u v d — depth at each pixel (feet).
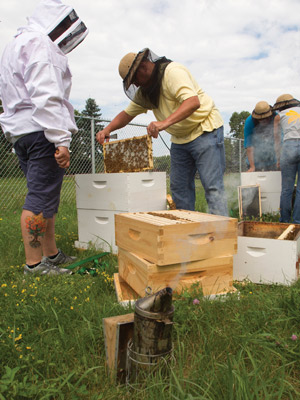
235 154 30.86
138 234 6.73
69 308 6.16
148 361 4.28
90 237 11.12
